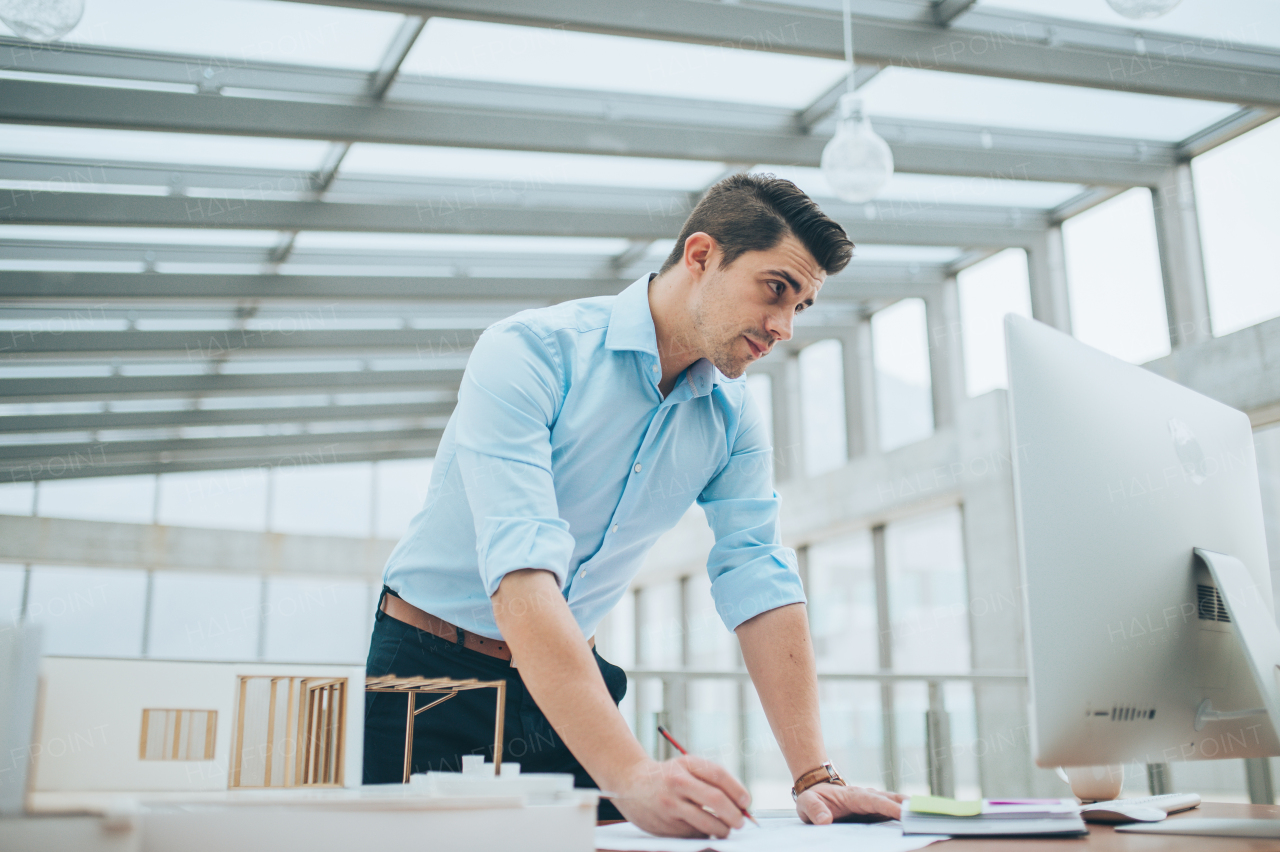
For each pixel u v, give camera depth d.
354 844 0.55
